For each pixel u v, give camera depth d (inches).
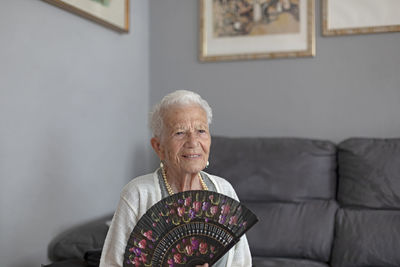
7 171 70.3
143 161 121.9
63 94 84.9
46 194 80.0
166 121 51.8
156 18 124.1
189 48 121.6
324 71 111.5
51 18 81.0
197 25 121.0
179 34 122.3
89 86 94.3
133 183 52.6
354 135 109.7
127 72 112.3
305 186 96.3
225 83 118.8
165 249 47.1
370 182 92.0
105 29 100.7
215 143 103.7
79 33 90.2
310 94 112.6
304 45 112.0
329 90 111.3
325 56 111.3
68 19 86.3
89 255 71.9
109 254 50.0
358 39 109.0
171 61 123.1
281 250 91.4
